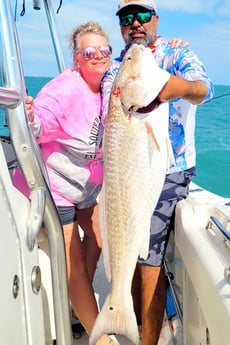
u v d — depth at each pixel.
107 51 2.22
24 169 1.39
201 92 1.72
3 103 1.23
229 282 1.55
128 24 2.44
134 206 1.76
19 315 1.19
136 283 2.56
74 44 2.27
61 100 2.18
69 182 2.35
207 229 2.10
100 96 2.31
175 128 2.45
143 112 1.69
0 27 1.31
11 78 1.30
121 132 1.73
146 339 2.38
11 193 1.26
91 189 2.46
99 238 2.60
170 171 2.43
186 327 2.32
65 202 2.35
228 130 11.93
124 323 1.75
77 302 2.33
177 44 2.37
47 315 2.18
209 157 8.77
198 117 14.23
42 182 1.42
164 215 2.38
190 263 1.97
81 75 2.29
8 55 1.31
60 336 1.61
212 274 1.64
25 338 1.22
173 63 2.31
